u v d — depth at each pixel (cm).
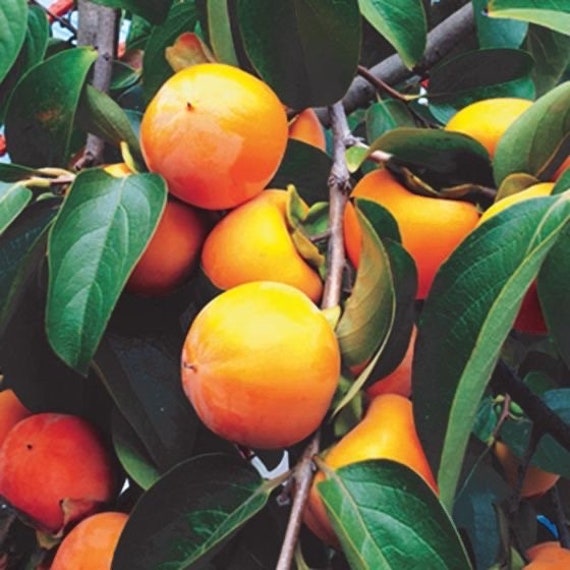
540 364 92
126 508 79
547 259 66
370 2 82
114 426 74
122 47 111
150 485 71
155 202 69
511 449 84
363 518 64
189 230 72
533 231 66
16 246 76
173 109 69
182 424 73
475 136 76
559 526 85
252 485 67
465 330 64
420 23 82
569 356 66
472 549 87
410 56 82
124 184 70
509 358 91
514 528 75
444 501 63
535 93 92
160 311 75
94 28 91
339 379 68
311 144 79
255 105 70
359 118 107
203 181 70
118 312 75
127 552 66
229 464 68
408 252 71
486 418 86
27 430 78
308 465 66
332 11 72
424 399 64
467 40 99
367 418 68
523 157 73
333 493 65
